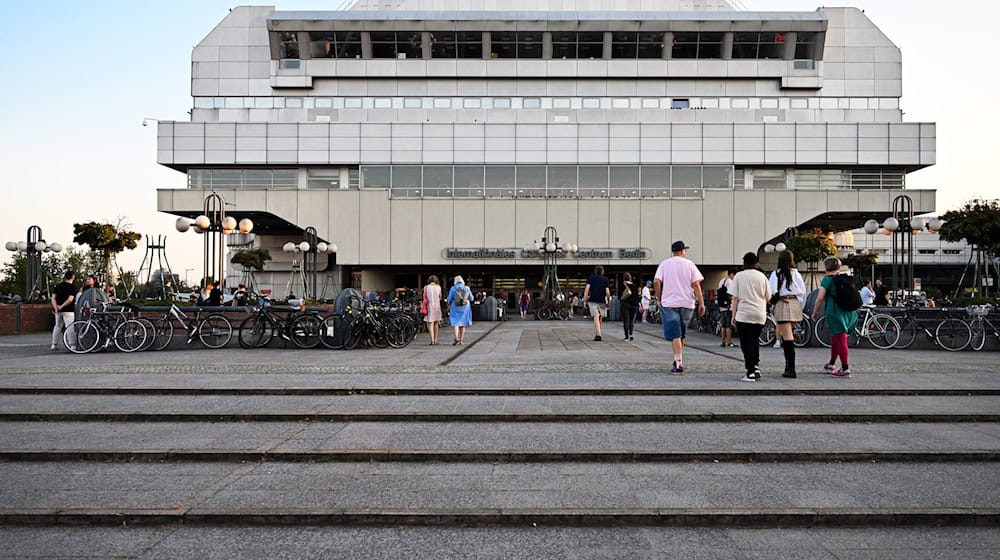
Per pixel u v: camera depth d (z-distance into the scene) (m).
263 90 45.19
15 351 15.16
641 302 32.53
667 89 45.16
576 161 42.00
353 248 41.31
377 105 45.31
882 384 8.95
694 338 18.83
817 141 41.56
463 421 7.40
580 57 45.16
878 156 41.41
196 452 6.07
